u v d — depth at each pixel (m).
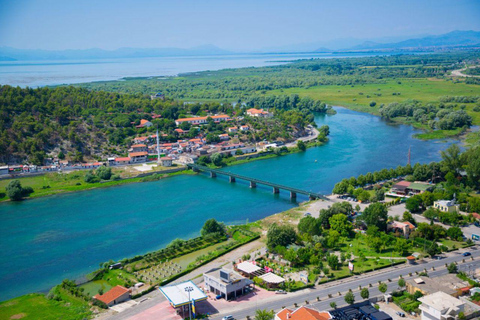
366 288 170.25
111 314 166.12
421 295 166.38
